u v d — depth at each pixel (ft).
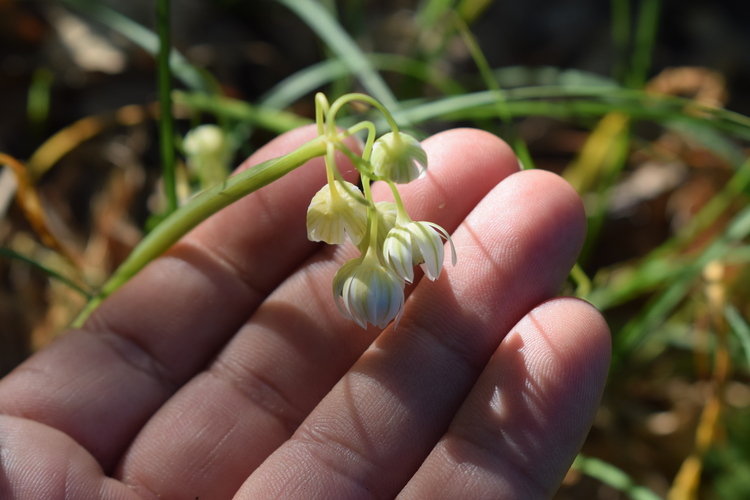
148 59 0.66
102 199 0.63
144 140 0.64
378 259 0.38
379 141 0.37
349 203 0.39
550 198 0.42
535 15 0.76
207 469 0.44
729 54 0.72
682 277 0.50
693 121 0.49
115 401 0.45
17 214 0.60
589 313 0.41
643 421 0.58
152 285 0.46
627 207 0.66
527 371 0.40
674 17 0.75
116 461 0.45
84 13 0.67
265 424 0.45
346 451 0.41
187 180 0.60
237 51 0.68
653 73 0.72
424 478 0.40
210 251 0.47
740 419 0.55
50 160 0.58
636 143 0.60
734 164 0.54
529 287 0.42
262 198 0.46
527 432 0.40
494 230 0.42
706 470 0.55
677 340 0.56
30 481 0.40
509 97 0.49
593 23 0.75
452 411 0.42
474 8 0.63
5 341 0.58
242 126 0.57
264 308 0.46
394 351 0.42
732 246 0.59
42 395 0.44
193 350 0.46
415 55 0.63
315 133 0.46
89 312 0.47
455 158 0.45
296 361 0.45
